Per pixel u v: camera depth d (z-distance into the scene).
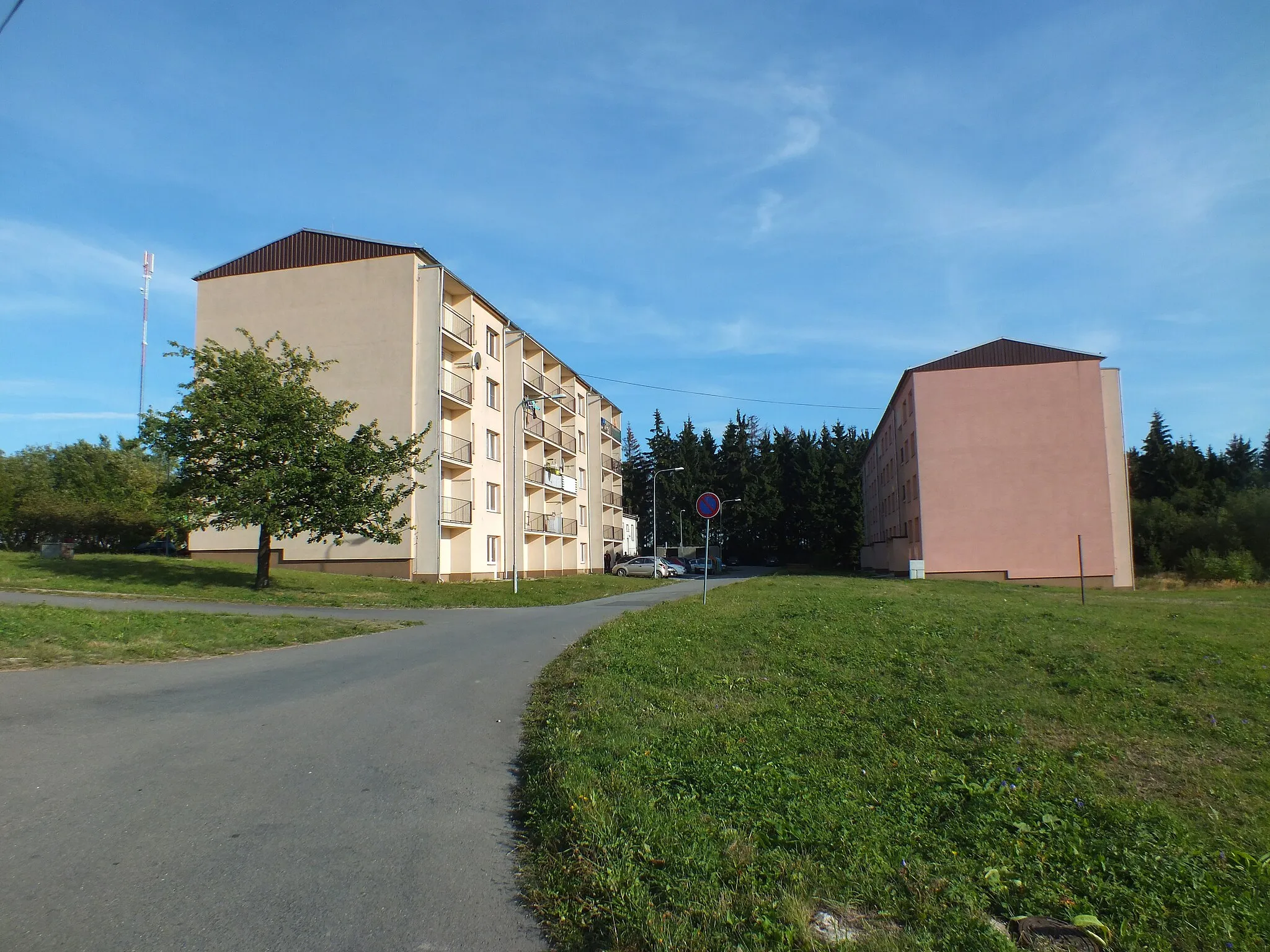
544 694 9.25
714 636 12.79
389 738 7.29
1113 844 4.73
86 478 45.25
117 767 6.14
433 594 26.16
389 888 4.26
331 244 34.53
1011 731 7.23
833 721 7.47
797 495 83.62
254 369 24.31
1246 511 52.16
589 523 60.00
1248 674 9.91
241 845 4.78
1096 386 40.22
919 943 3.56
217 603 20.31
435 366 33.59
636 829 4.75
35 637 11.41
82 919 3.80
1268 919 3.91
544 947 3.70
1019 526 40.03
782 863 4.32
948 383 41.28
